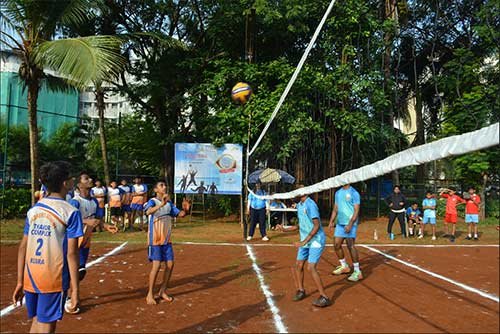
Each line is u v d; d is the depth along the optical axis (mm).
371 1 13773
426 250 9594
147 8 17000
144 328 4352
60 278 3160
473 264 7781
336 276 6879
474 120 6707
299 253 5426
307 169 15812
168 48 16438
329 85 13750
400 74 13570
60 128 28953
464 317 4695
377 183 17641
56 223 3158
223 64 14984
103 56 10234
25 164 21672
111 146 23672
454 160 7672
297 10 13164
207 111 15883
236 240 11367
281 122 14086
